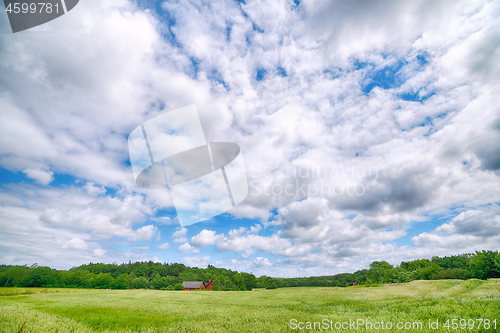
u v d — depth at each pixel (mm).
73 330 9438
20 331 8633
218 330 9664
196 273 110312
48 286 70625
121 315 13469
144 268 104312
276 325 10406
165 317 12969
